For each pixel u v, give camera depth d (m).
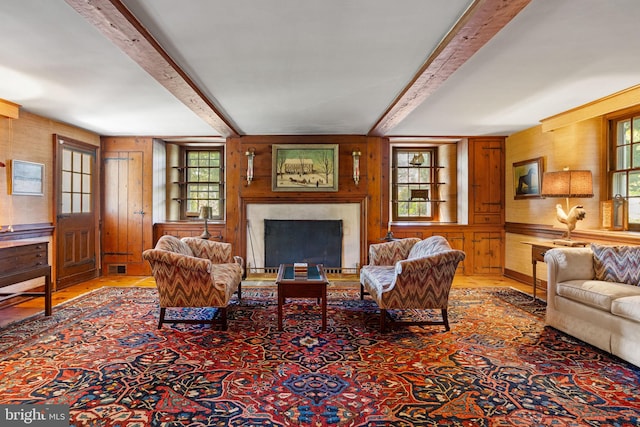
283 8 1.94
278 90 3.35
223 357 2.51
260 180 5.50
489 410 1.86
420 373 2.28
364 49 2.47
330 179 5.46
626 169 3.65
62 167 4.73
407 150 6.09
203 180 6.11
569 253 3.11
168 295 3.06
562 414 1.83
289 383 2.14
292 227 5.52
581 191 3.62
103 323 3.22
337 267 5.53
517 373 2.29
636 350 2.34
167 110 4.12
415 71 2.87
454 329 3.12
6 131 3.92
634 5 1.90
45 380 2.15
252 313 3.55
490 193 5.62
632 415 1.82
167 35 2.26
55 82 3.15
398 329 3.12
